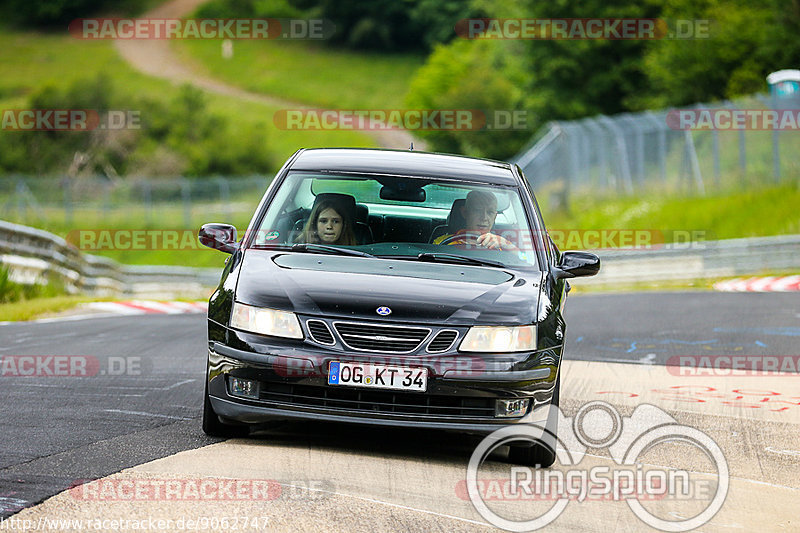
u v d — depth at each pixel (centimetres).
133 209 16975
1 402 2478
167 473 1833
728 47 16050
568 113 19738
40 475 1773
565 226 12131
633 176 12319
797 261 9162
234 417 2084
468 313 2077
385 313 2047
